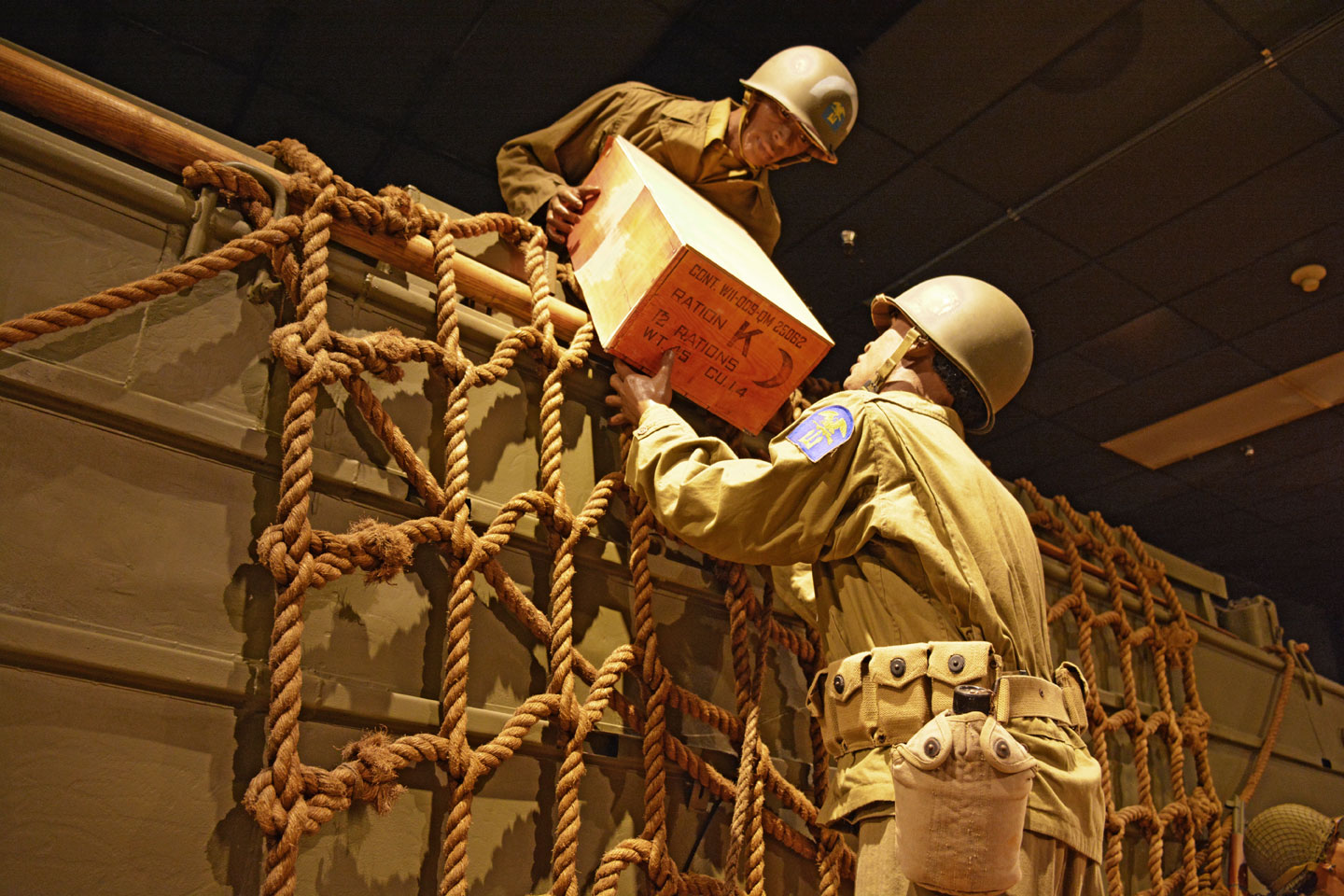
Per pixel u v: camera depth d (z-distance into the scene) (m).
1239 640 3.16
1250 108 3.14
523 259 1.87
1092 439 5.17
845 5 2.95
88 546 1.18
